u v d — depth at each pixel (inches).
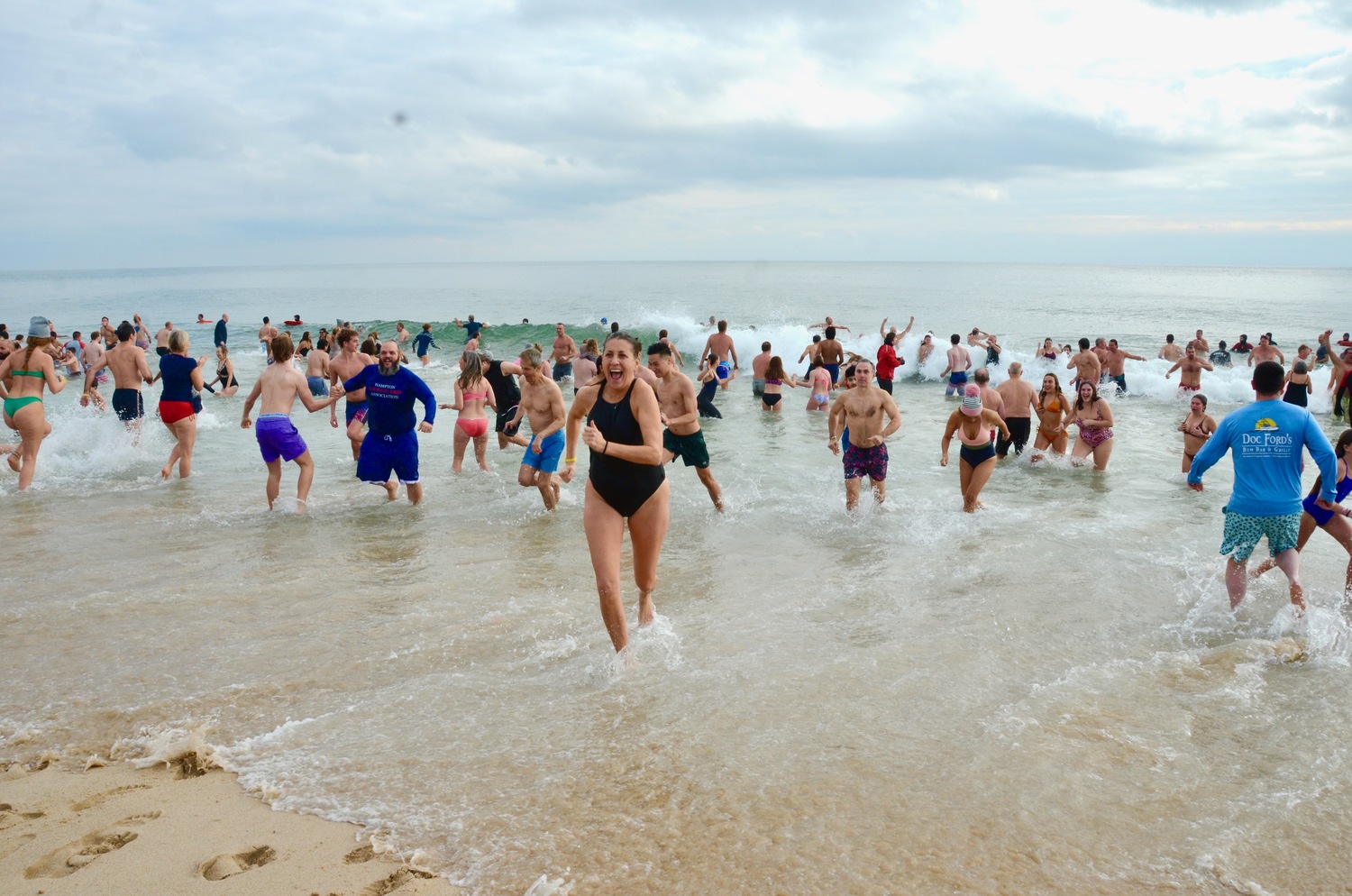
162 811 121.5
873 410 308.5
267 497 325.4
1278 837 116.9
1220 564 247.6
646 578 181.8
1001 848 113.1
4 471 380.2
